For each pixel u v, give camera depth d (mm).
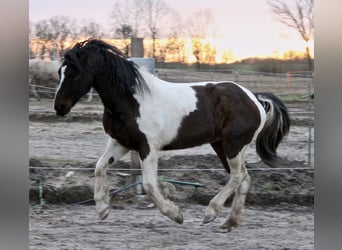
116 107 6863
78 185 9102
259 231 7465
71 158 11086
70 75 6820
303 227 7746
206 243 6758
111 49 6992
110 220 7926
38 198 8883
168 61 30328
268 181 9500
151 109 6953
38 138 13719
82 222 7773
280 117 7949
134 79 6906
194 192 9188
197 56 31797
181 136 7160
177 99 7160
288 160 10797
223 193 7328
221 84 7578
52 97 19516
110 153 7137
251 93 7773
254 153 12523
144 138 6910
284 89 23594
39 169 9352
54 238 6832
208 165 10453
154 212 8508
